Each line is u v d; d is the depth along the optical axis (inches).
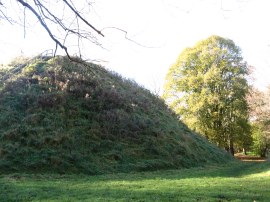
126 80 1429.6
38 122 982.4
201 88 1957.4
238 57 1974.7
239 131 1898.4
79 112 1066.7
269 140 1822.1
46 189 560.4
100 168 884.6
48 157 872.3
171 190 530.9
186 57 2021.4
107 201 438.9
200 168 1028.5
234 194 491.5
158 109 1374.3
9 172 807.1
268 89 1644.9
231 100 1911.9
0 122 968.9
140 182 655.1
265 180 656.4
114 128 1061.8
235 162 1305.4
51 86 1107.3
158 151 1041.5
